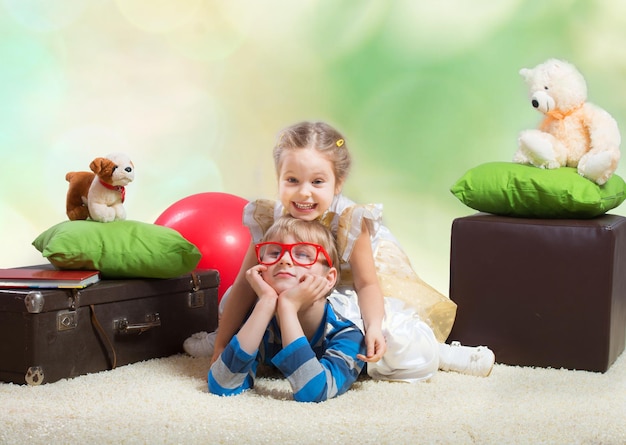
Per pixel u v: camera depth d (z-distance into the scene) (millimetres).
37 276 2225
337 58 5152
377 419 1880
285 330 2037
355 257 2244
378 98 5238
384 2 5191
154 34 4945
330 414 1916
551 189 2439
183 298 2523
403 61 5207
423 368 2201
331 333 2158
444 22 5125
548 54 4941
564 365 2389
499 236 2434
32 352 2127
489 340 2463
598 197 2420
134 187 4855
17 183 4688
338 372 2059
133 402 1988
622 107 4773
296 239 2139
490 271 2451
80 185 2463
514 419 1890
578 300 2361
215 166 4984
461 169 5051
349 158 2242
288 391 2100
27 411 1924
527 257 2406
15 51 4781
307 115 5141
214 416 1885
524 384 2203
